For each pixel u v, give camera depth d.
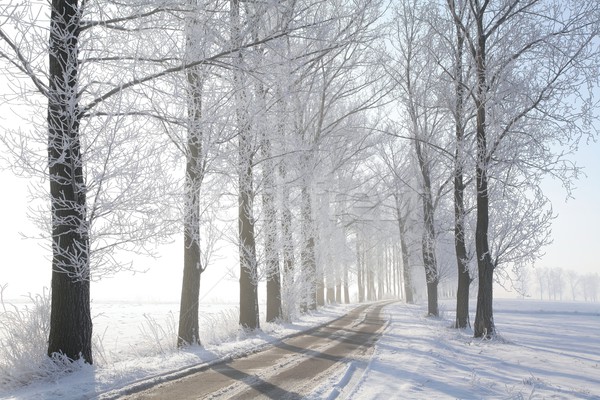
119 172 8.20
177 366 8.80
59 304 8.18
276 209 18.20
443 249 27.12
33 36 7.60
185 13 8.68
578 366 10.34
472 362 10.42
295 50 11.60
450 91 17.47
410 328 18.47
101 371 7.97
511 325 22.88
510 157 15.33
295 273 20.75
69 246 8.21
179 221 9.34
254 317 15.53
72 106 7.80
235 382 7.57
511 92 14.95
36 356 7.80
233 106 10.14
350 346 12.61
